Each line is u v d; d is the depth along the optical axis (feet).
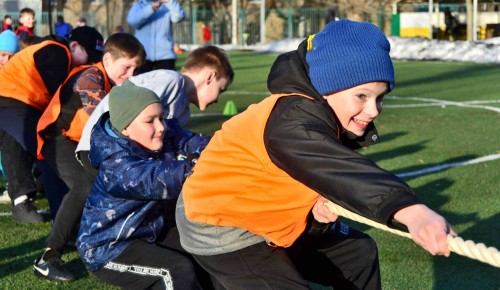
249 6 151.94
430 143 33.65
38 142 18.43
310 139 9.01
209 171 10.43
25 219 21.98
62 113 18.24
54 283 16.90
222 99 53.72
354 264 11.69
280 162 9.36
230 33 148.36
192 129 39.22
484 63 87.51
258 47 127.34
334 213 9.71
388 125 39.22
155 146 13.09
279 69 9.91
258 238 10.74
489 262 7.25
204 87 15.80
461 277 16.78
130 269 12.53
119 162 12.53
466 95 53.52
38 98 21.40
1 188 26.89
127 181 12.32
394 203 8.04
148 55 41.63
